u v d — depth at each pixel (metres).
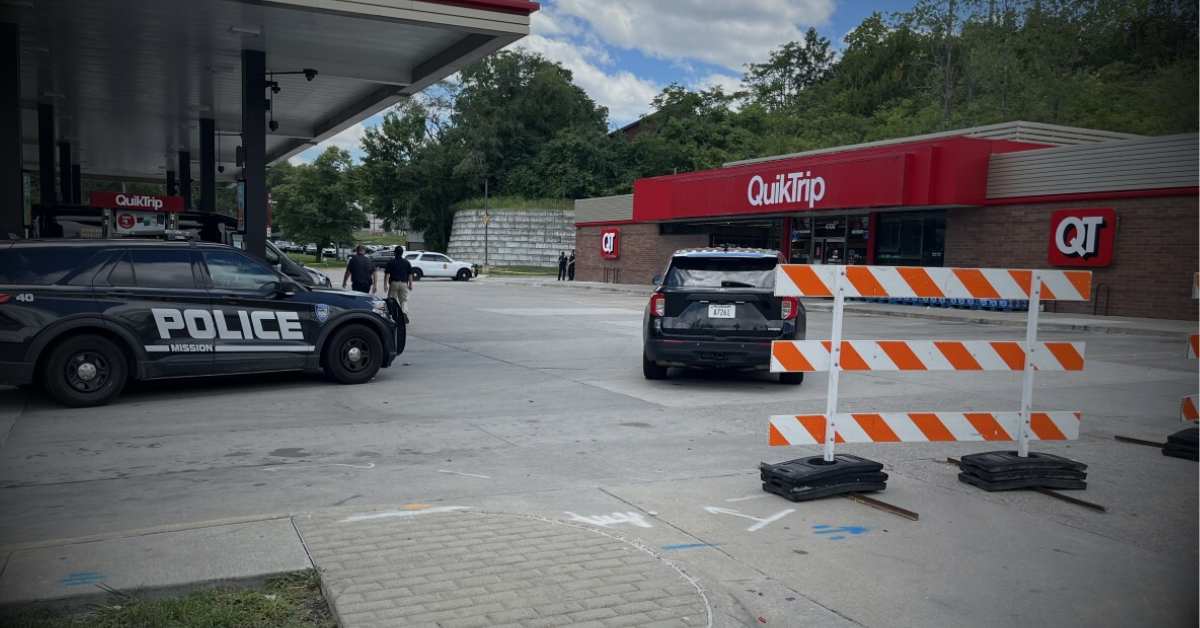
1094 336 17.81
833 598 3.98
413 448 7.00
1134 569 4.41
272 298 9.78
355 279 18.31
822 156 31.06
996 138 26.64
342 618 3.46
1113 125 44.06
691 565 4.37
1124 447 7.39
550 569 4.08
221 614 3.54
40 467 6.24
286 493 5.59
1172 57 43.44
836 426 5.92
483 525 4.78
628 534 4.84
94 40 15.30
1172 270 20.59
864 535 4.92
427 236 77.94
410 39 14.48
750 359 9.85
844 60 82.50
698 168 70.50
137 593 3.74
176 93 20.83
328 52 15.48
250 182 15.68
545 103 76.69
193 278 9.33
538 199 69.06
